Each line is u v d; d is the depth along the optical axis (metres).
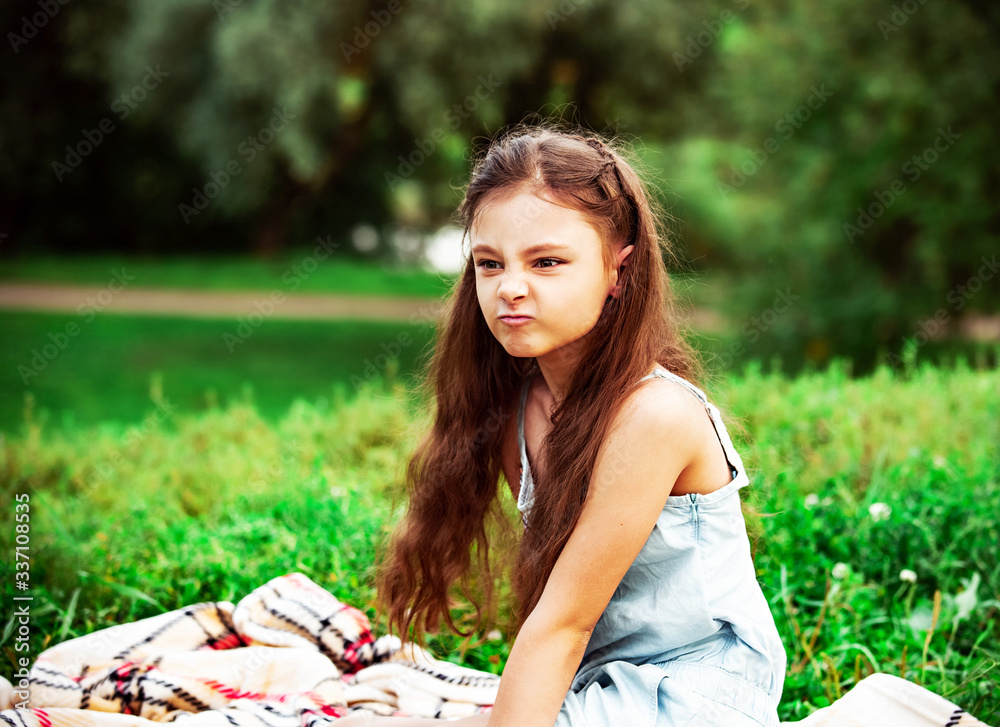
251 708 2.02
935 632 2.46
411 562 1.97
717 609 1.53
